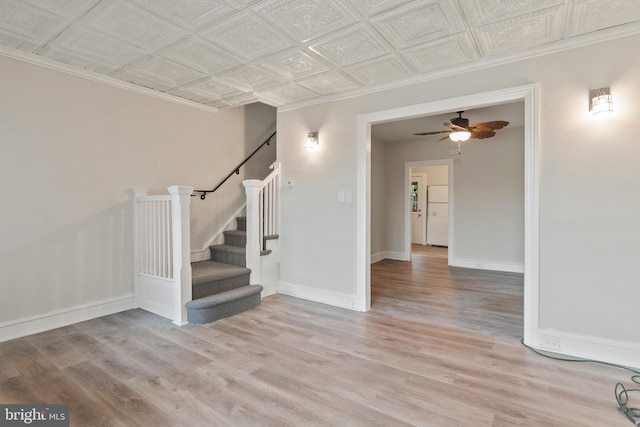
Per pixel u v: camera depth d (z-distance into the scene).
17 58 2.88
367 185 3.70
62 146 3.17
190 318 3.31
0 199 2.82
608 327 2.51
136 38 2.63
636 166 2.40
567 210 2.62
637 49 2.38
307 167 4.14
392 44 2.68
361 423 1.83
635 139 2.40
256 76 3.37
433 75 3.20
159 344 2.82
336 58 2.94
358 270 3.74
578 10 2.20
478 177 6.24
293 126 4.27
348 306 3.81
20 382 2.21
